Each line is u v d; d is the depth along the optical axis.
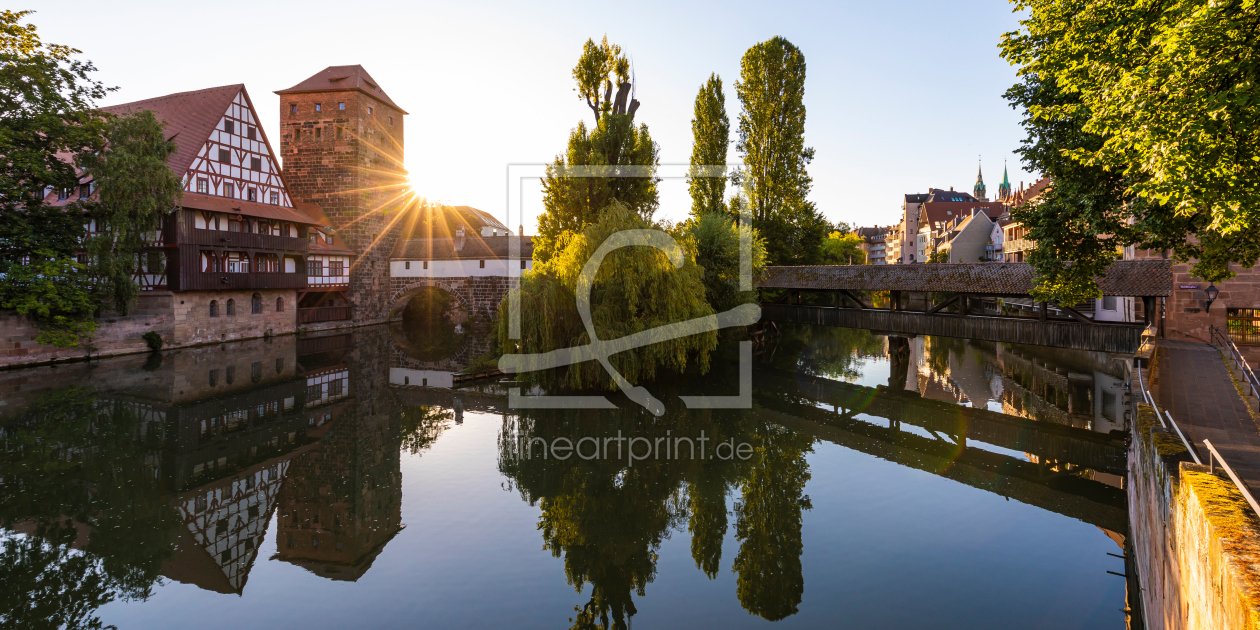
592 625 8.12
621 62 27.91
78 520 11.61
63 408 19.44
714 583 9.31
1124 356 18.80
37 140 25.27
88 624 8.23
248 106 37.03
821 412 20.50
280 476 14.13
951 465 14.90
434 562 10.03
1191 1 6.75
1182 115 6.62
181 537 10.95
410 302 52.81
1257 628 3.17
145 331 29.73
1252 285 17.34
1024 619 8.07
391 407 20.80
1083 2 9.34
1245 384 12.30
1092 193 10.99
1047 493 12.85
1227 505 4.75
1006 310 37.72
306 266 39.84
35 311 25.48
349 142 45.12
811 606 8.51
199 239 31.77
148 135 27.80
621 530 11.35
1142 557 8.44
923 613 8.25
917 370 28.45
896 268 25.31
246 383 24.33
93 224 31.61
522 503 12.61
